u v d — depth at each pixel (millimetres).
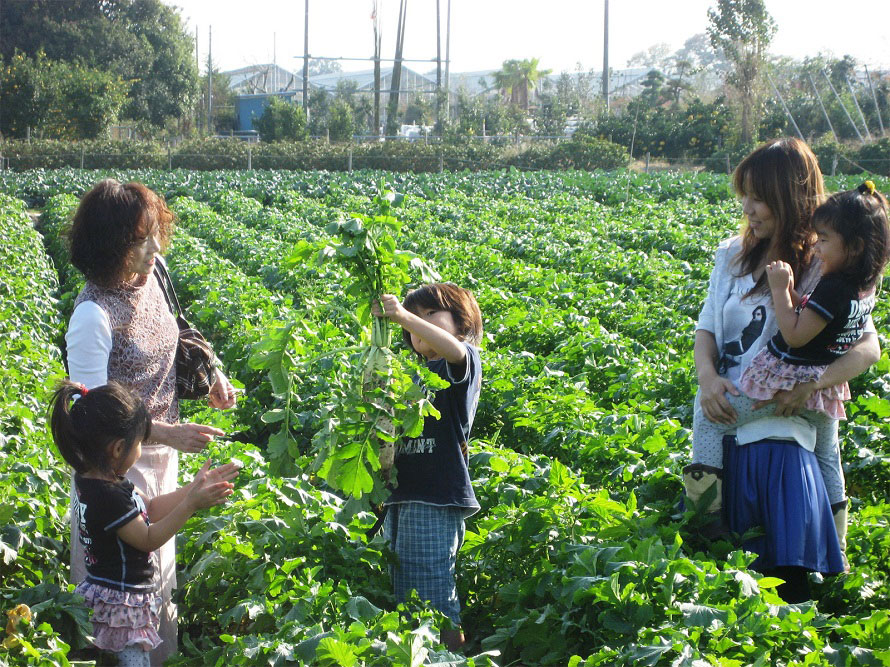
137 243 3756
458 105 66688
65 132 50656
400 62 66000
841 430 6527
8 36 62188
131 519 3646
